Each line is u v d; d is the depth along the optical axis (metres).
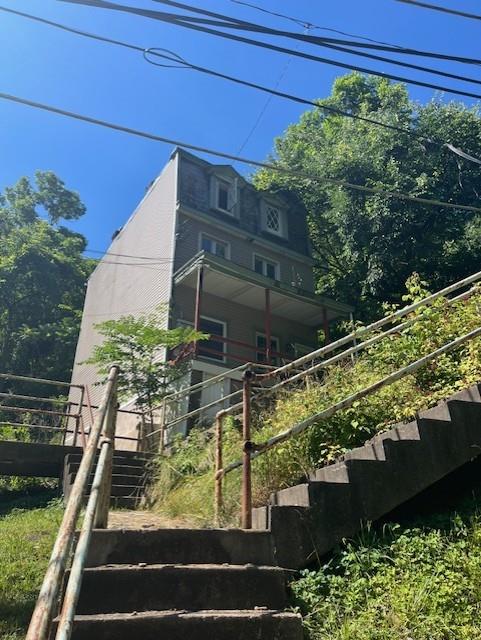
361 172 21.67
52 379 24.95
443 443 4.43
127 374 11.88
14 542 5.66
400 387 5.81
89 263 29.16
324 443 5.16
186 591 3.14
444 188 20.92
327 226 25.05
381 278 20.75
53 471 9.77
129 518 5.37
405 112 21.88
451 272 21.17
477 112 21.77
